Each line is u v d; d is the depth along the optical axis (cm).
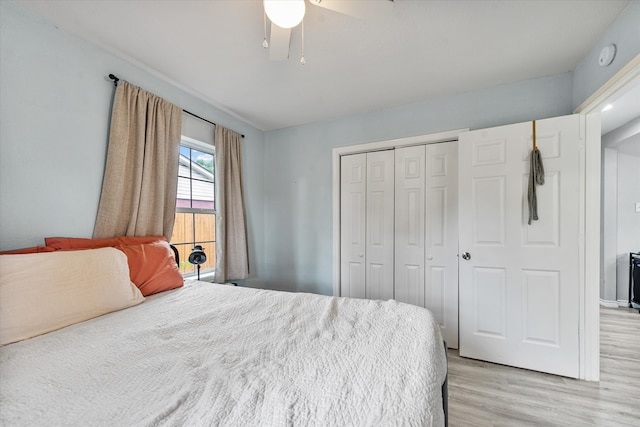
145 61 189
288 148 323
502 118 223
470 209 218
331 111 277
